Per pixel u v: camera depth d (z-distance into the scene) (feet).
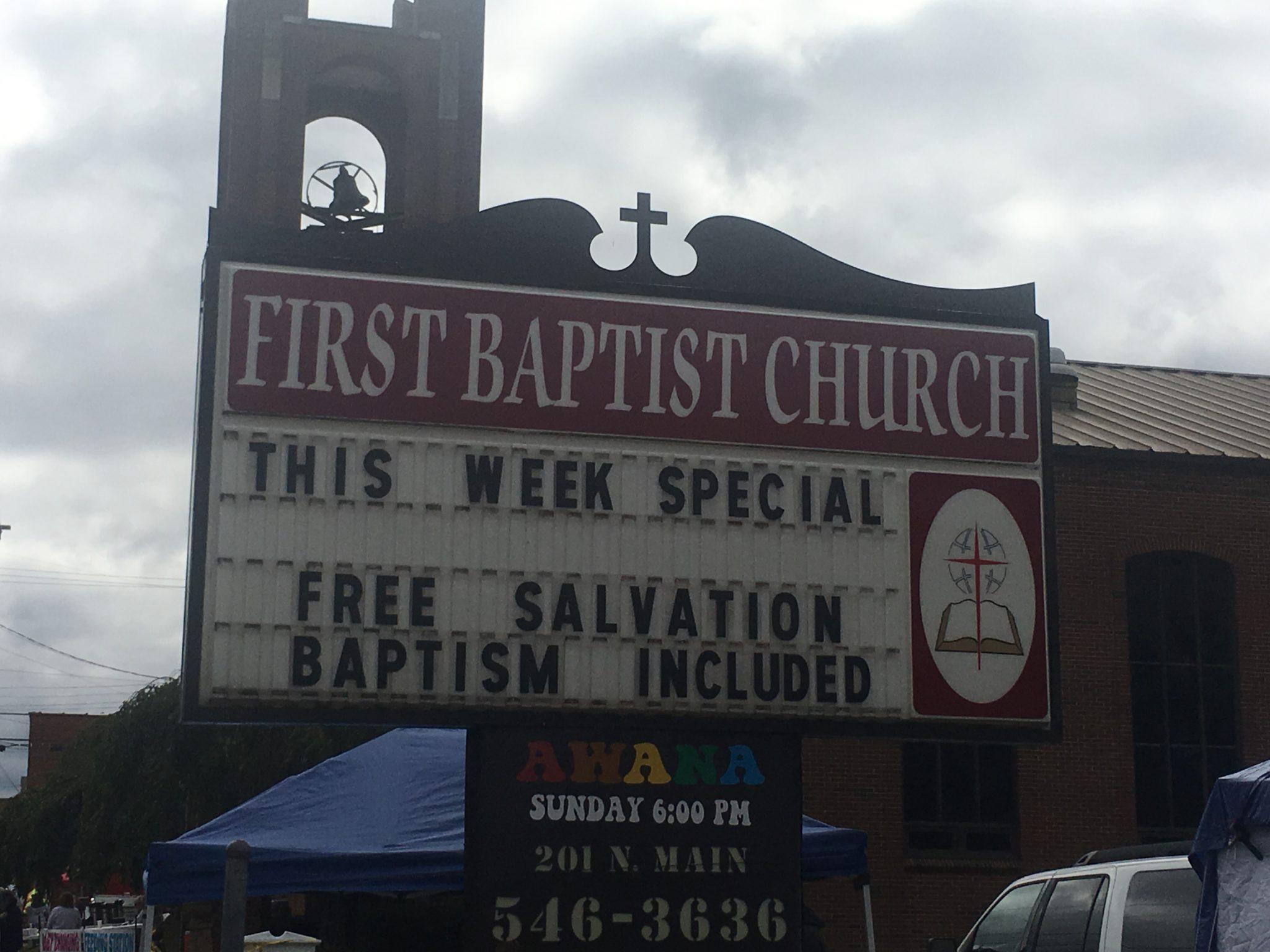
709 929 30.71
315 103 87.30
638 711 31.60
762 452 33.24
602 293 33.14
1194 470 70.79
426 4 88.33
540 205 33.30
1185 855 28.99
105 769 87.81
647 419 32.83
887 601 33.17
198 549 30.63
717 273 33.91
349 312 32.01
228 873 23.41
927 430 34.04
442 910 56.59
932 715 32.89
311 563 30.99
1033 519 34.12
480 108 88.12
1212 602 70.54
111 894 115.55
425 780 40.40
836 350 33.96
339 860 36.40
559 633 31.63
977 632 33.37
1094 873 30.60
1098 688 67.67
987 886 64.80
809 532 33.09
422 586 31.30
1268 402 85.05
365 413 31.71
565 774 30.99
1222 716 69.36
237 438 31.14
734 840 31.27
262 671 30.40
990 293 35.06
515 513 31.94
